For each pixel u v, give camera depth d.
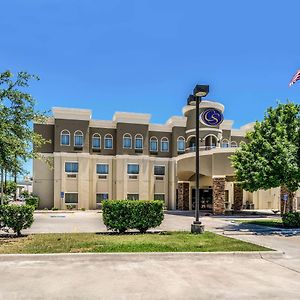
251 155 22.16
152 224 17.19
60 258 10.95
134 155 48.31
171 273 9.41
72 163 46.34
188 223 25.58
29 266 10.10
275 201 50.47
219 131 46.41
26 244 13.48
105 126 48.56
